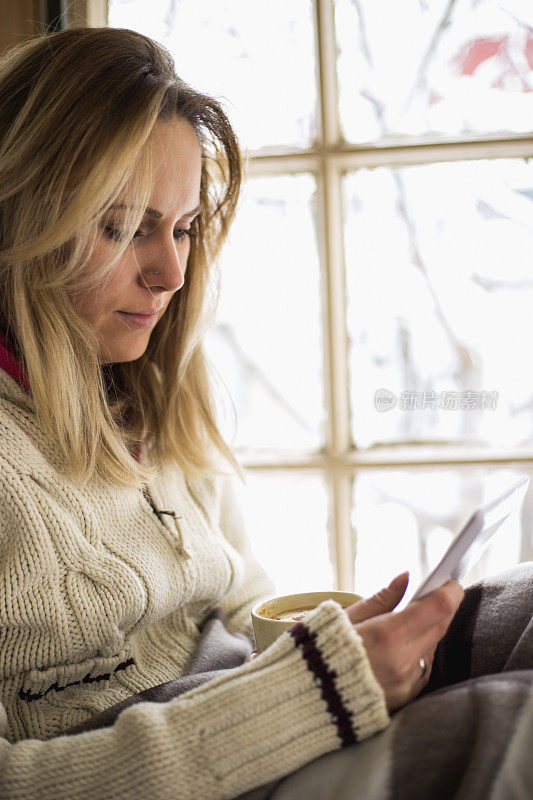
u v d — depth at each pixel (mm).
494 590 757
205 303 1082
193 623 972
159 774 592
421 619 638
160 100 802
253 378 1602
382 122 1489
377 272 1546
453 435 1582
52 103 796
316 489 1582
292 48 1480
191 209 875
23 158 799
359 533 1594
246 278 1570
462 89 1476
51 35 853
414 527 1583
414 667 652
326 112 1466
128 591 807
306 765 607
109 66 809
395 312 1558
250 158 1487
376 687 604
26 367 830
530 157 1482
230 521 1146
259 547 1610
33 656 771
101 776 609
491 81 1469
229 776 595
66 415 813
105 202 786
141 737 605
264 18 1480
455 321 1557
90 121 781
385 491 1574
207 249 1048
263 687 617
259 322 1582
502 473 1549
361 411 1585
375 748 579
